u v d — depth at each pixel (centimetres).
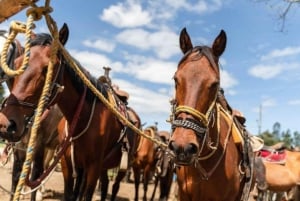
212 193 352
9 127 295
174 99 330
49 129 532
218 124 338
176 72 310
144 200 1088
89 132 442
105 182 677
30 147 221
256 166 522
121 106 564
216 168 348
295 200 864
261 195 735
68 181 458
